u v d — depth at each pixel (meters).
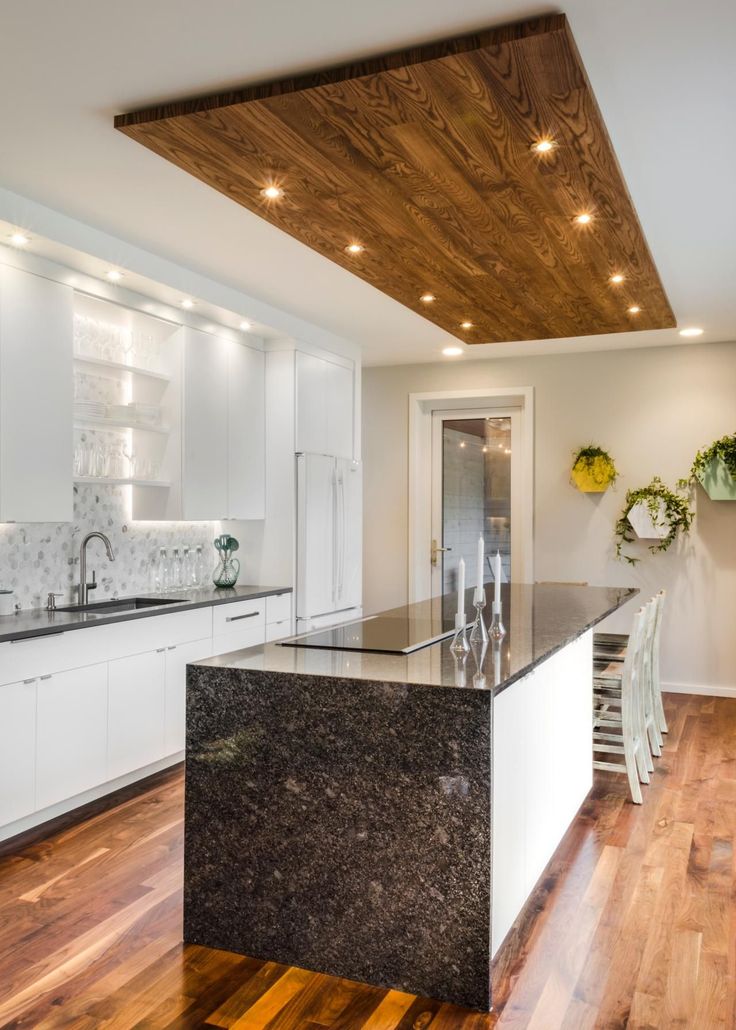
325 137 2.71
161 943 2.70
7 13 2.27
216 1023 2.26
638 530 6.60
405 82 2.38
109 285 4.34
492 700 2.35
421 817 2.41
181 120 2.68
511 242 3.63
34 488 3.86
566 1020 2.28
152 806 3.97
